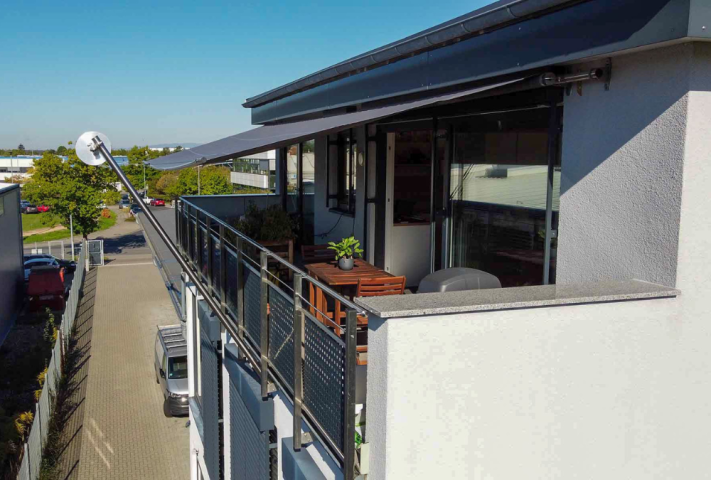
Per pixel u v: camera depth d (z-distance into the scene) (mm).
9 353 22766
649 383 3357
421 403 2865
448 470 2963
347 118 6039
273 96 11719
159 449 14711
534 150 5270
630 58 3623
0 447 13367
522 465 3113
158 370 18062
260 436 4668
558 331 3109
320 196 11367
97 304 29906
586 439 3248
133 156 66062
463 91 5129
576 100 4090
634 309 3277
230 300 5957
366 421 3016
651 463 3445
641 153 3562
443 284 4805
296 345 3678
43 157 42406
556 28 4059
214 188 53531
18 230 31812
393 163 8953
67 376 19641
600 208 3885
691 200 3318
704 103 3275
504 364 3006
